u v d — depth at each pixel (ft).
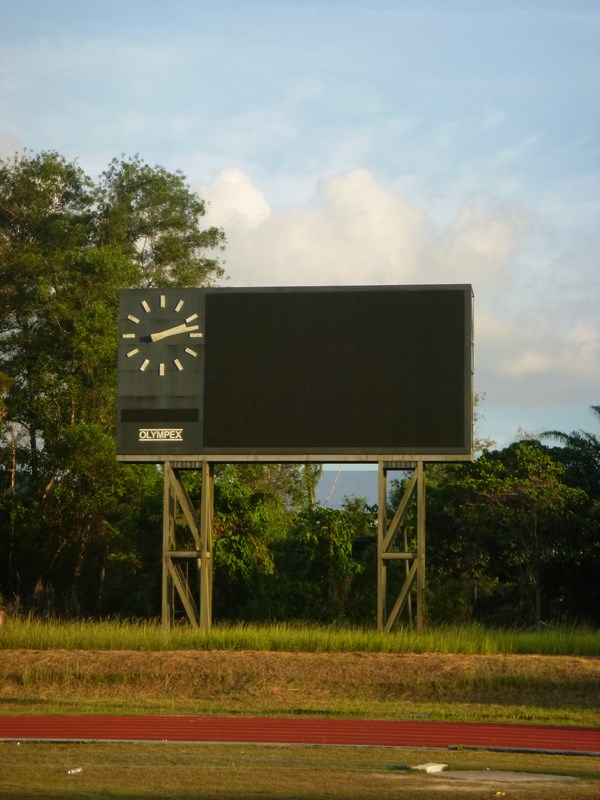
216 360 91.20
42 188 183.73
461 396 88.17
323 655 80.74
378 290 90.12
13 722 58.95
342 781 40.27
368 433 88.79
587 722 61.00
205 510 91.81
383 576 90.17
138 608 135.13
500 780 40.93
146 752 47.98
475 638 85.66
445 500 127.24
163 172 187.62
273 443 89.71
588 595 123.24
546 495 120.37
